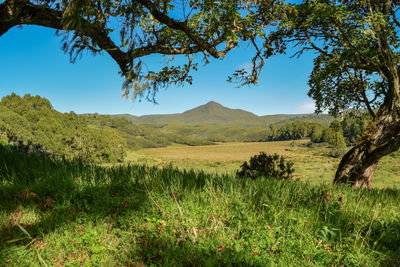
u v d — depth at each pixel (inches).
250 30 242.2
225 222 144.0
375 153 329.4
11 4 189.6
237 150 6496.1
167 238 125.8
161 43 268.1
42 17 199.3
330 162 2667.3
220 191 174.9
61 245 116.8
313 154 4030.5
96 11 195.0
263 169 413.1
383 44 311.3
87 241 119.0
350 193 213.6
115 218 140.4
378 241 135.7
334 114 469.7
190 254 115.5
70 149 2439.7
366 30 289.4
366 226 148.9
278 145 7249.0
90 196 160.4
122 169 218.8
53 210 141.2
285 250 122.9
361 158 343.6
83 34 201.0
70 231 126.5
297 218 149.8
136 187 180.5
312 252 122.3
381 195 221.5
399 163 1806.1
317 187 219.3
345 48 346.6
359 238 135.6
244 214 146.6
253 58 311.3
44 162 217.8
